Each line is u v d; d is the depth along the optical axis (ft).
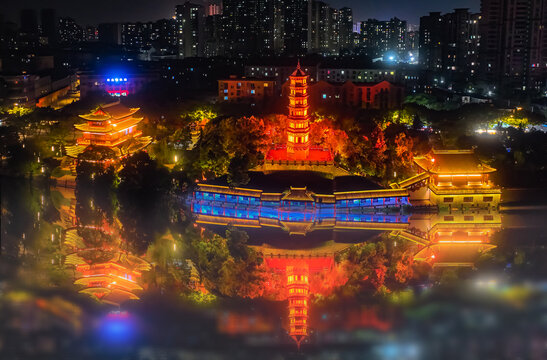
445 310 381.60
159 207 559.79
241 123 634.43
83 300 382.22
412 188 589.73
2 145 654.12
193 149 638.53
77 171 597.11
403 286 417.28
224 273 439.63
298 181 596.70
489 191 567.59
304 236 515.09
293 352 335.47
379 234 518.78
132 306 380.99
